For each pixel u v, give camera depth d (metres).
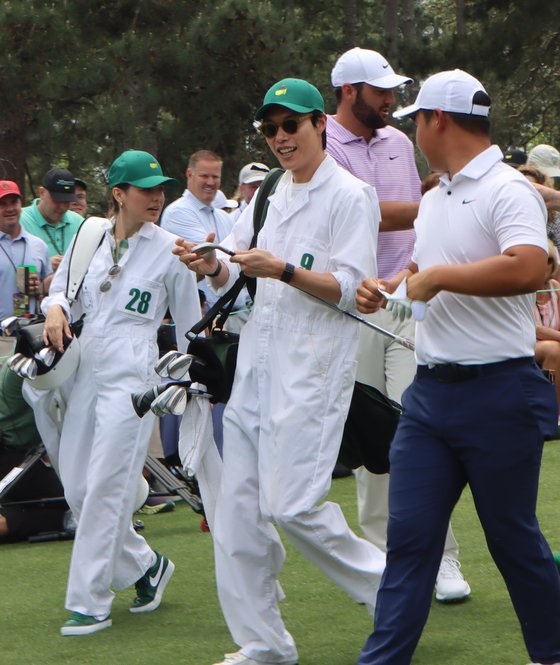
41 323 13.32
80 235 13.16
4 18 46.41
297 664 10.93
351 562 10.62
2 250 20.72
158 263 12.95
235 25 46.88
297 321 10.50
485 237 9.28
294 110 10.43
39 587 14.52
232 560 10.65
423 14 70.50
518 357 9.38
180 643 11.92
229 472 10.73
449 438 9.47
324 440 10.38
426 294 9.05
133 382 12.77
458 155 9.52
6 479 16.94
